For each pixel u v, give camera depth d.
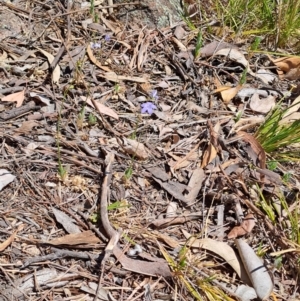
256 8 0.85
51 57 0.71
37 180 0.59
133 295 0.52
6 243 0.53
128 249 0.55
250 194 0.61
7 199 0.57
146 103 0.66
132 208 0.59
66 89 0.67
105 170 0.60
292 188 0.63
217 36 0.81
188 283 0.53
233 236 0.58
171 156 0.64
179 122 0.68
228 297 0.53
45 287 0.51
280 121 0.70
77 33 0.76
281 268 0.57
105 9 0.81
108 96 0.69
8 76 0.69
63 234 0.55
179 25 0.80
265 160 0.64
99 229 0.56
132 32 0.78
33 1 0.78
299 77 0.78
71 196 0.58
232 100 0.73
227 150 0.65
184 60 0.75
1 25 0.74
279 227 0.59
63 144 0.62
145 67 0.74
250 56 0.79
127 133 0.65
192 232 0.58
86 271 0.53
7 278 0.51
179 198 0.60
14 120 0.64
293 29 0.84
